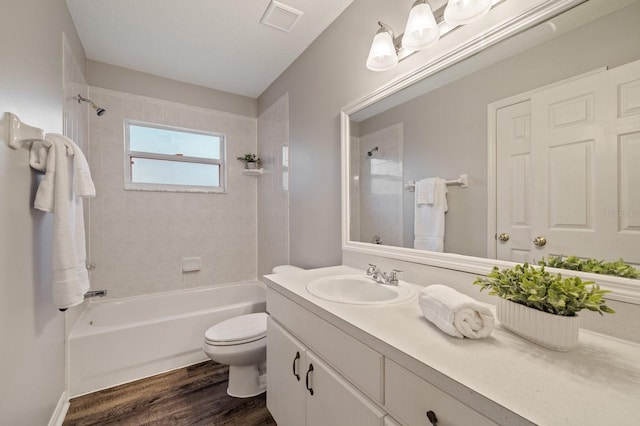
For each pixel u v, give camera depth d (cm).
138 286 255
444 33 117
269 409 143
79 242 134
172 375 194
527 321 72
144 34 202
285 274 151
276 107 269
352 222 172
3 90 89
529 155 93
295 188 236
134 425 147
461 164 114
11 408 93
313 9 176
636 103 72
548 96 88
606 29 77
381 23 136
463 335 75
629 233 74
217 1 170
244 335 166
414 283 131
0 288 87
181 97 275
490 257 104
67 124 170
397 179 143
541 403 49
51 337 136
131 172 257
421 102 130
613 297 75
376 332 79
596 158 79
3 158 90
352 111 168
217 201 294
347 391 87
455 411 56
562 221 86
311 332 108
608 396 51
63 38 161
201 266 284
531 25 91
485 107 105
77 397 170
